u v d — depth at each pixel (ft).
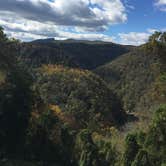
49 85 520.83
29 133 268.41
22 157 259.60
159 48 154.30
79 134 273.75
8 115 257.75
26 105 270.67
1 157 249.14
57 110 372.99
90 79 579.48
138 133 180.55
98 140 285.84
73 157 275.18
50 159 273.95
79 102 487.20
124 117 510.58
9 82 262.06
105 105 504.43
